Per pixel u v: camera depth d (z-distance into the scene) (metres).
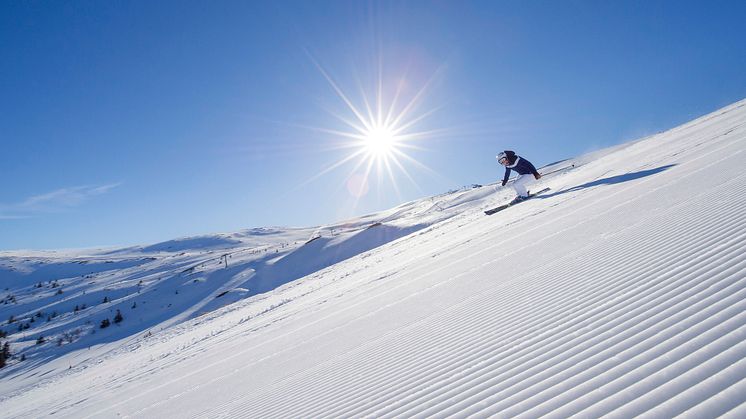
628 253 4.56
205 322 28.86
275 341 8.66
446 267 9.09
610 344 2.54
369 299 9.12
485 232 12.84
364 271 18.91
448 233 20.00
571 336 2.94
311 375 4.71
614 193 9.66
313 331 7.88
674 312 2.62
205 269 102.44
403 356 4.07
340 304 10.63
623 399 1.88
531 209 13.40
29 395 29.48
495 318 4.14
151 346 26.42
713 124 19.64
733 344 1.95
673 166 10.45
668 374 1.93
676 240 4.33
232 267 95.44
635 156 18.69
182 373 9.12
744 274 2.75
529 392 2.35
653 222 5.51
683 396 1.71
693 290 2.86
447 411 2.51
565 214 9.38
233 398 4.97
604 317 3.04
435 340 4.18
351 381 3.91
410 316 5.71
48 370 55.06
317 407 3.53
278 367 5.85
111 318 82.19
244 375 6.18
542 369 2.59
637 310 2.92
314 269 71.94
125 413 6.56
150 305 83.62
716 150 10.17
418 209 175.00
